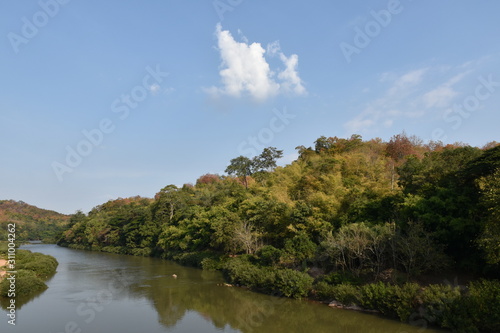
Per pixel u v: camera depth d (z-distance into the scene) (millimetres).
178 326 22156
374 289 22359
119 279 39906
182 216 67938
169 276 41812
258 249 38781
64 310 25844
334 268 27953
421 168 30609
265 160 86312
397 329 19719
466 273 22719
